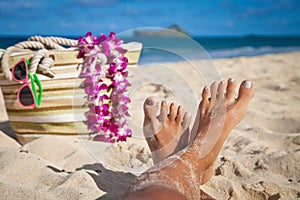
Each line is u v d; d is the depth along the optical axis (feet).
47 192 4.55
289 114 9.48
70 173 5.24
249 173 5.51
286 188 5.06
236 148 6.91
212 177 5.30
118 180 5.20
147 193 3.48
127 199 3.49
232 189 4.97
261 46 56.39
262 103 10.60
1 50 6.70
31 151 6.10
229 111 5.40
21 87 6.38
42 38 6.38
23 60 6.28
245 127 8.14
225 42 76.28
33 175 5.20
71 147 6.22
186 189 3.87
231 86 5.61
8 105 6.73
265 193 4.93
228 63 22.39
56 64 6.17
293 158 5.95
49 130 6.54
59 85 6.25
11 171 5.24
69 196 4.47
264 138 7.54
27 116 6.57
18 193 4.41
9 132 7.61
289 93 12.55
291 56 27.55
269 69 19.21
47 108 6.40
